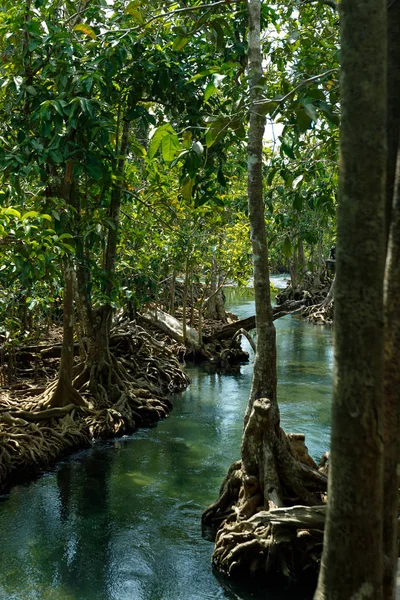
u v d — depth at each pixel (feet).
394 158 9.62
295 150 20.65
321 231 88.38
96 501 28.55
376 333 7.41
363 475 7.52
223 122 12.63
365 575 7.59
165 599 20.63
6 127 32.63
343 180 7.48
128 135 41.19
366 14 7.17
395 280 7.89
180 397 49.29
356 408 7.48
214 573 22.27
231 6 29.14
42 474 32.17
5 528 25.84
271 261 126.62
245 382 54.85
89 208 37.78
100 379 42.14
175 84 33.88
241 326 66.18
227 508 25.23
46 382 43.70
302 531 21.35
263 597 20.93
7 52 29.99
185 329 64.59
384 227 7.43
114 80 35.70
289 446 24.23
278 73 24.67
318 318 96.94
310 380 53.83
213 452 35.47
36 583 21.59
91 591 21.11
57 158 27.55
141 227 49.01
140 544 24.39
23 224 22.21
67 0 33.99
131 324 54.95
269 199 24.00
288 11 24.66
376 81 7.23
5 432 33.17
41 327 58.54
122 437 38.45
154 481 31.01
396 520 7.97
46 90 29.43
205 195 24.64
